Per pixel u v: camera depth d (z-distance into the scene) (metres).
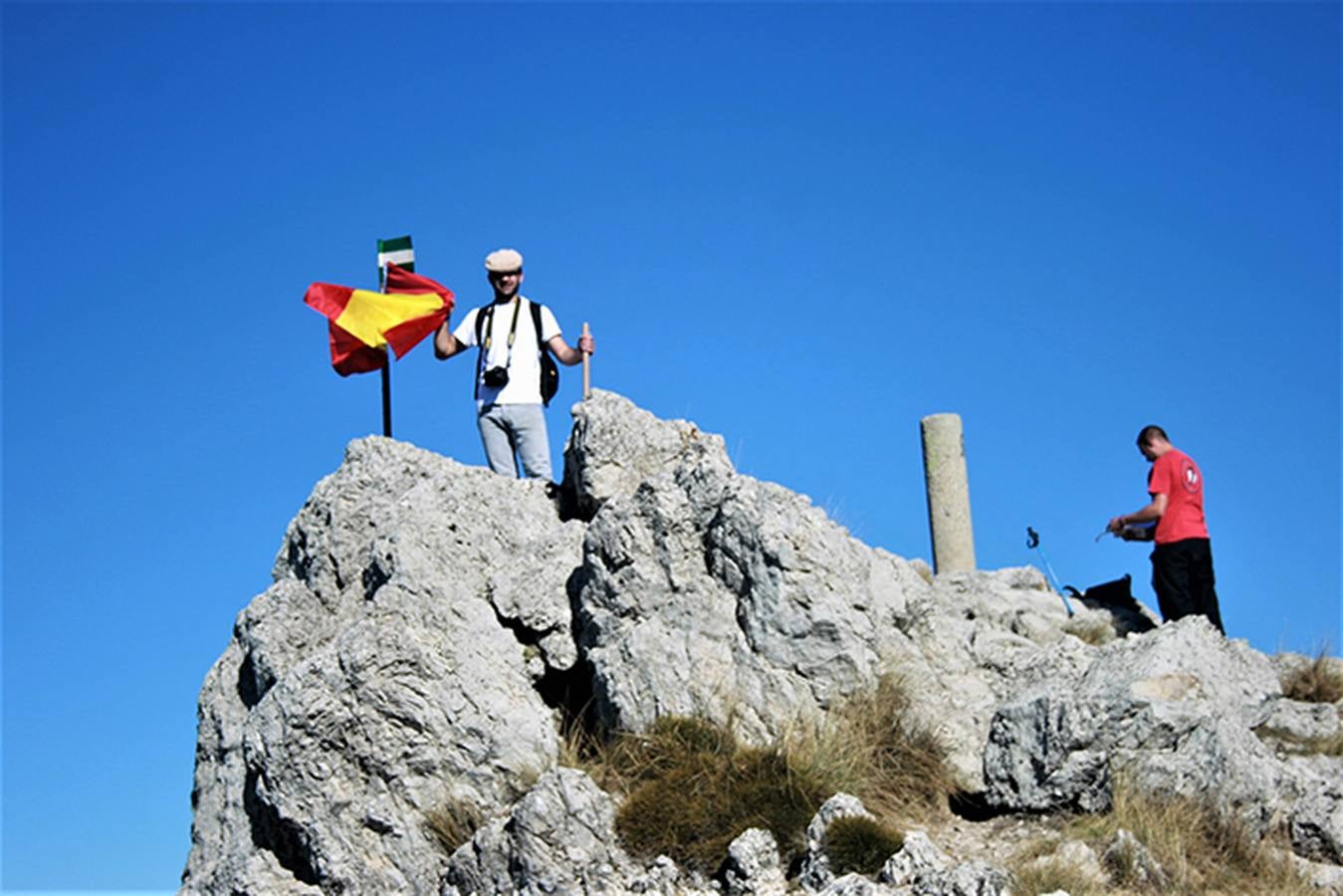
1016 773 13.92
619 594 14.95
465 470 16.52
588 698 15.38
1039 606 18.00
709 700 14.41
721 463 15.27
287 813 14.08
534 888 12.97
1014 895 12.25
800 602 14.50
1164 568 16.84
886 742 14.38
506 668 14.81
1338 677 16.33
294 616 16.09
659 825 13.30
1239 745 13.73
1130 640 14.69
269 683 15.81
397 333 17.84
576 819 13.17
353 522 16.44
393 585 14.84
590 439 16.30
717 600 14.77
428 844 13.98
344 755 14.20
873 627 14.70
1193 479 17.06
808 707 14.39
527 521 16.34
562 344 17.55
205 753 16.14
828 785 13.70
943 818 14.05
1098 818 13.52
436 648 14.60
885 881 12.44
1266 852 13.27
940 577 18.52
